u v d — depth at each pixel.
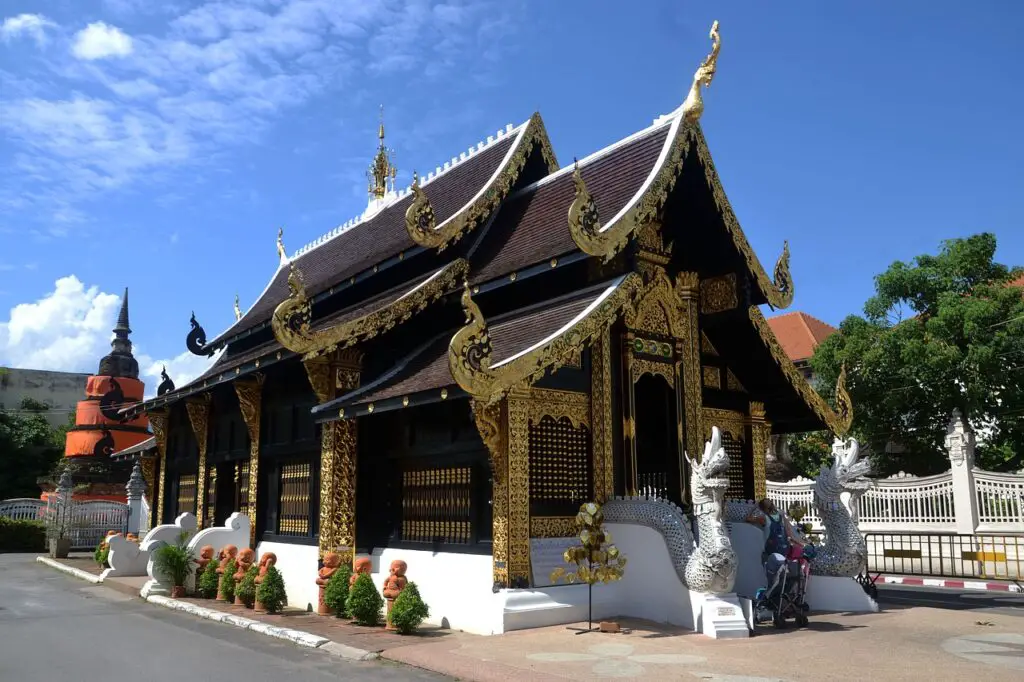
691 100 13.24
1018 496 19.50
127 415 23.98
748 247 14.10
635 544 11.83
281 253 25.39
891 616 11.97
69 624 12.69
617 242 11.80
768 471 26.11
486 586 11.16
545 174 16.77
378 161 21.91
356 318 14.05
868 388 27.61
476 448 11.88
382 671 8.69
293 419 15.89
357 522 13.91
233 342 21.72
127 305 48.06
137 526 30.12
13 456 50.47
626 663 8.52
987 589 16.69
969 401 25.95
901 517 21.50
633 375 13.23
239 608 13.62
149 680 8.46
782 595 11.00
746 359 15.78
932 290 28.97
